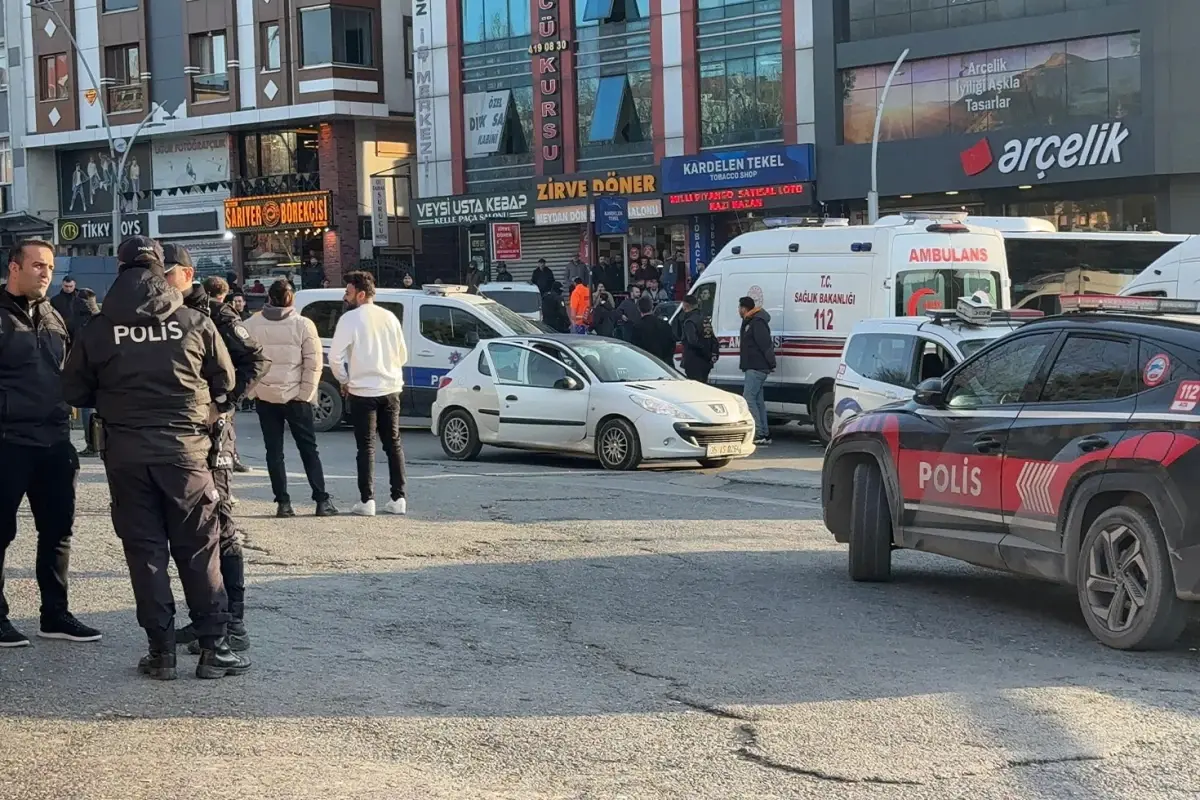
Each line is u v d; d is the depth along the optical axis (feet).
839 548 34.81
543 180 131.64
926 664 22.81
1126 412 24.17
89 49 164.66
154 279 20.93
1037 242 80.79
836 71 115.34
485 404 56.49
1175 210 102.42
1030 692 20.83
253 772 16.90
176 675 21.62
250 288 155.74
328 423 72.59
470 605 27.25
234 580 22.79
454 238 155.43
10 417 22.52
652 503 42.75
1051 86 105.29
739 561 32.63
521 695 20.68
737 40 121.80
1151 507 23.44
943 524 28.25
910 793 16.28
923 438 28.63
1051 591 29.63
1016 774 16.96
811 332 63.72
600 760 17.54
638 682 21.48
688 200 122.83
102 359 20.63
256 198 153.99
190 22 156.56
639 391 52.95
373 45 150.61
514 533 36.27
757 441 63.62
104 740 18.28
